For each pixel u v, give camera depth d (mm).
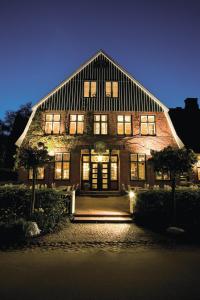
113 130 22641
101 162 23266
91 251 8414
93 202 18562
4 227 9664
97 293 5281
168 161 11656
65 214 13719
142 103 23109
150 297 5102
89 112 22797
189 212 12570
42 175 21875
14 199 12359
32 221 10844
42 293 5281
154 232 11180
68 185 21828
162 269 6695
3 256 7832
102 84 23422
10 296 5152
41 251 8383
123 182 22047
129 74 23562
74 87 23266
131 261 7371
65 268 6773
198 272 6488
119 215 13930
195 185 20812
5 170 26406
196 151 22656
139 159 22500
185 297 5105
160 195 13078
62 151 22281
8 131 38344
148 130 22859
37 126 22453
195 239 10000
